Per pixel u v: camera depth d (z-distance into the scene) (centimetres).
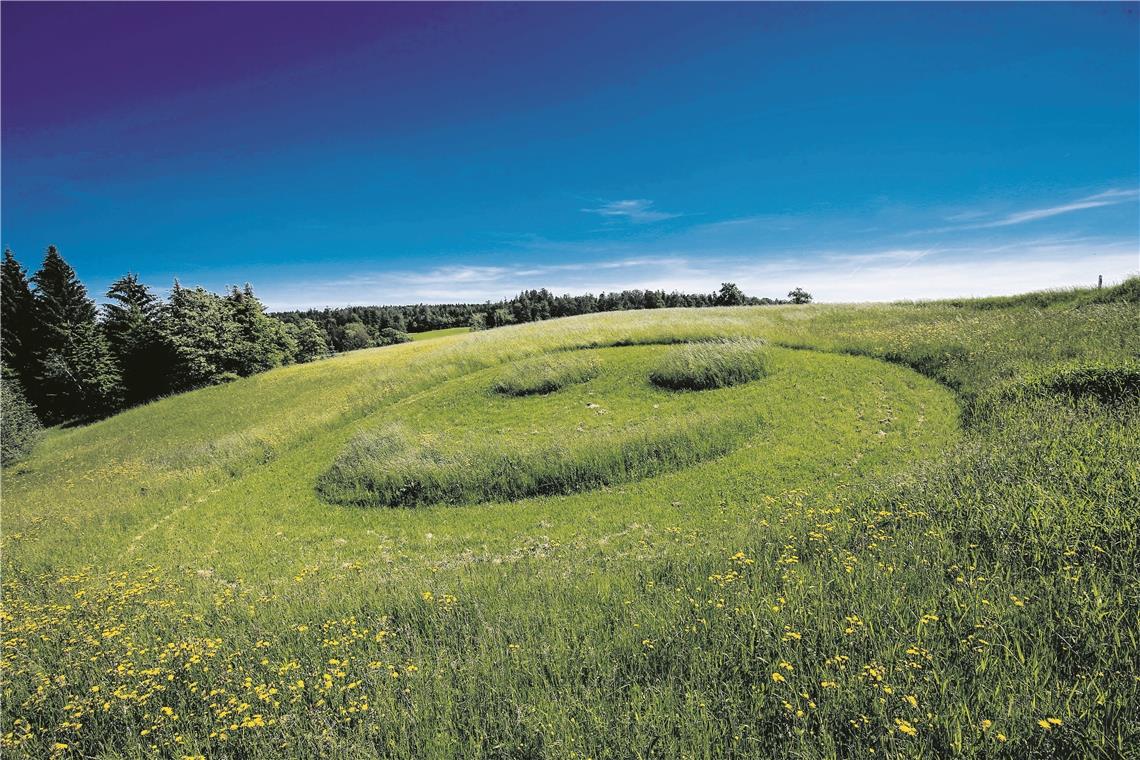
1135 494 679
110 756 479
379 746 464
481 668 554
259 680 580
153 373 5291
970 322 2392
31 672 649
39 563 1271
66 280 5881
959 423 1406
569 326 3584
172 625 802
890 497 902
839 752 397
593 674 521
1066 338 1781
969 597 539
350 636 658
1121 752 352
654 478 1384
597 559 974
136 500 1703
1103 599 496
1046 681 422
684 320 3325
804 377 1988
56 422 5356
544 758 417
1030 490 760
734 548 823
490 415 2180
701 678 489
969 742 372
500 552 1123
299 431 2294
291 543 1305
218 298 5538
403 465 1556
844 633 506
